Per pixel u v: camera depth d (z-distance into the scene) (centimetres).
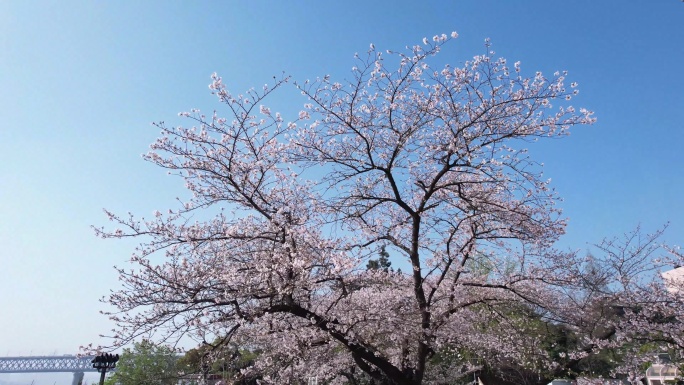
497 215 987
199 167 812
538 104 873
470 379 1798
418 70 902
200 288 709
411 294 1051
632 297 1119
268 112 852
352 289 904
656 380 1322
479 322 1200
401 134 921
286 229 771
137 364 1733
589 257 1096
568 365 1173
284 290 743
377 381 974
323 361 1025
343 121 926
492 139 890
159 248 765
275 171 891
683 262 1119
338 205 947
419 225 981
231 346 874
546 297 1138
